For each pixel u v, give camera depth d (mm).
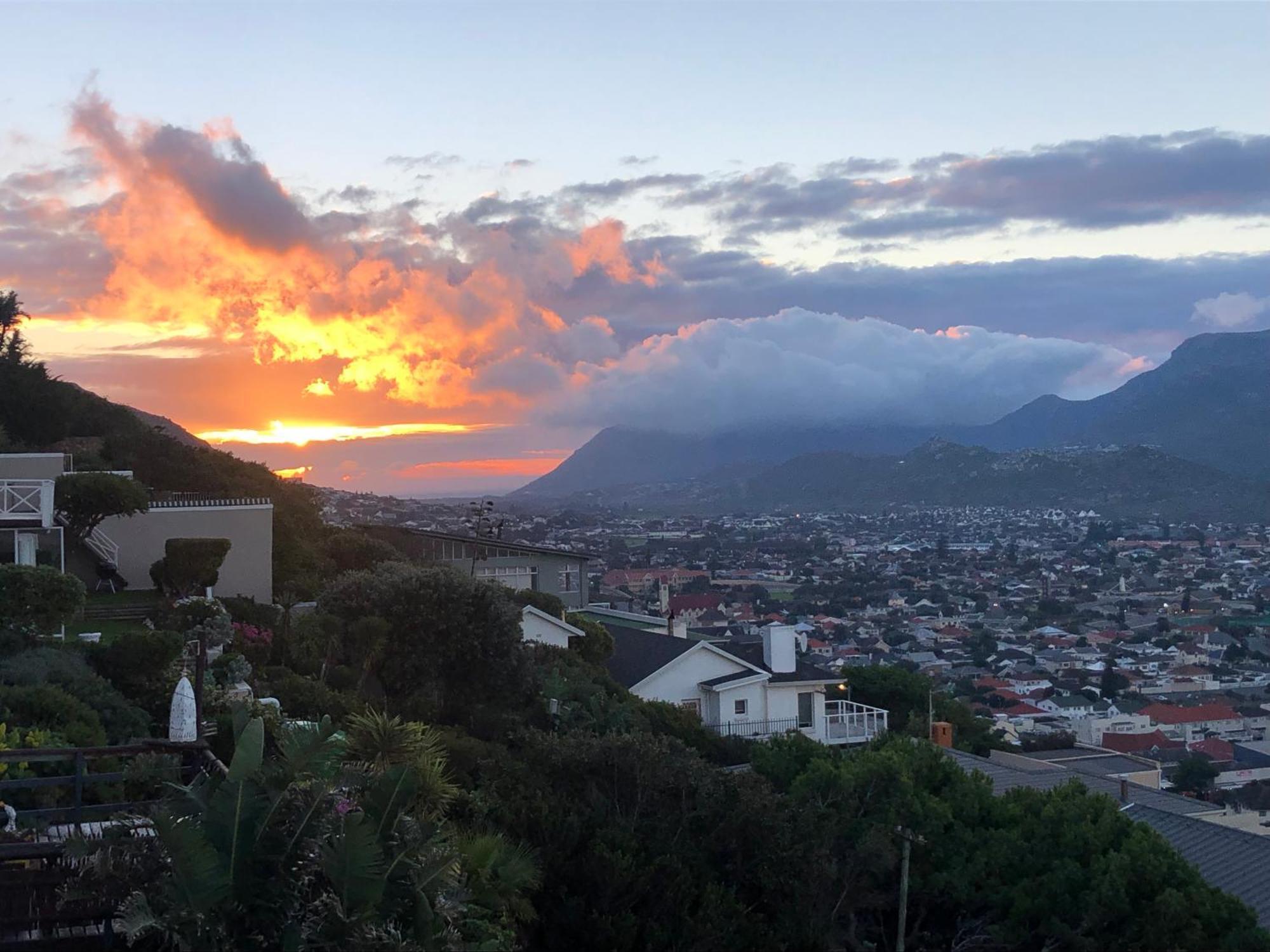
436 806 11469
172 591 28750
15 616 17844
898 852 16266
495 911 10508
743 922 13477
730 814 14797
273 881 7754
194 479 39406
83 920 8477
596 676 29906
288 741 8539
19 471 31188
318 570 39125
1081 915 15586
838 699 35719
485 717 23578
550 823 13633
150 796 11797
